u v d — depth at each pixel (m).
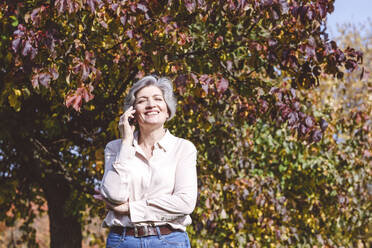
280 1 3.76
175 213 2.49
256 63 4.30
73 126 6.19
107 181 2.49
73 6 3.36
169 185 2.55
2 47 4.06
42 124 5.93
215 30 4.99
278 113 4.68
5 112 5.55
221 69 4.76
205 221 5.34
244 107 4.62
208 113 4.89
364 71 4.26
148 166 2.59
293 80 4.34
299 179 6.71
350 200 7.02
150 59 4.23
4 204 7.02
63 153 6.66
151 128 2.64
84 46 3.88
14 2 3.58
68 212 6.45
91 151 6.01
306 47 3.98
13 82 3.86
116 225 2.53
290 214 6.59
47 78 3.50
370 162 6.88
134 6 3.66
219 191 5.56
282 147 6.45
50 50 3.46
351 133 7.12
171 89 2.74
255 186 5.80
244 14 4.19
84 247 9.67
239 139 5.82
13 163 6.74
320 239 6.46
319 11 3.83
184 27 4.11
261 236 6.32
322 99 7.29
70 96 3.58
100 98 5.26
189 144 2.66
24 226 7.83
